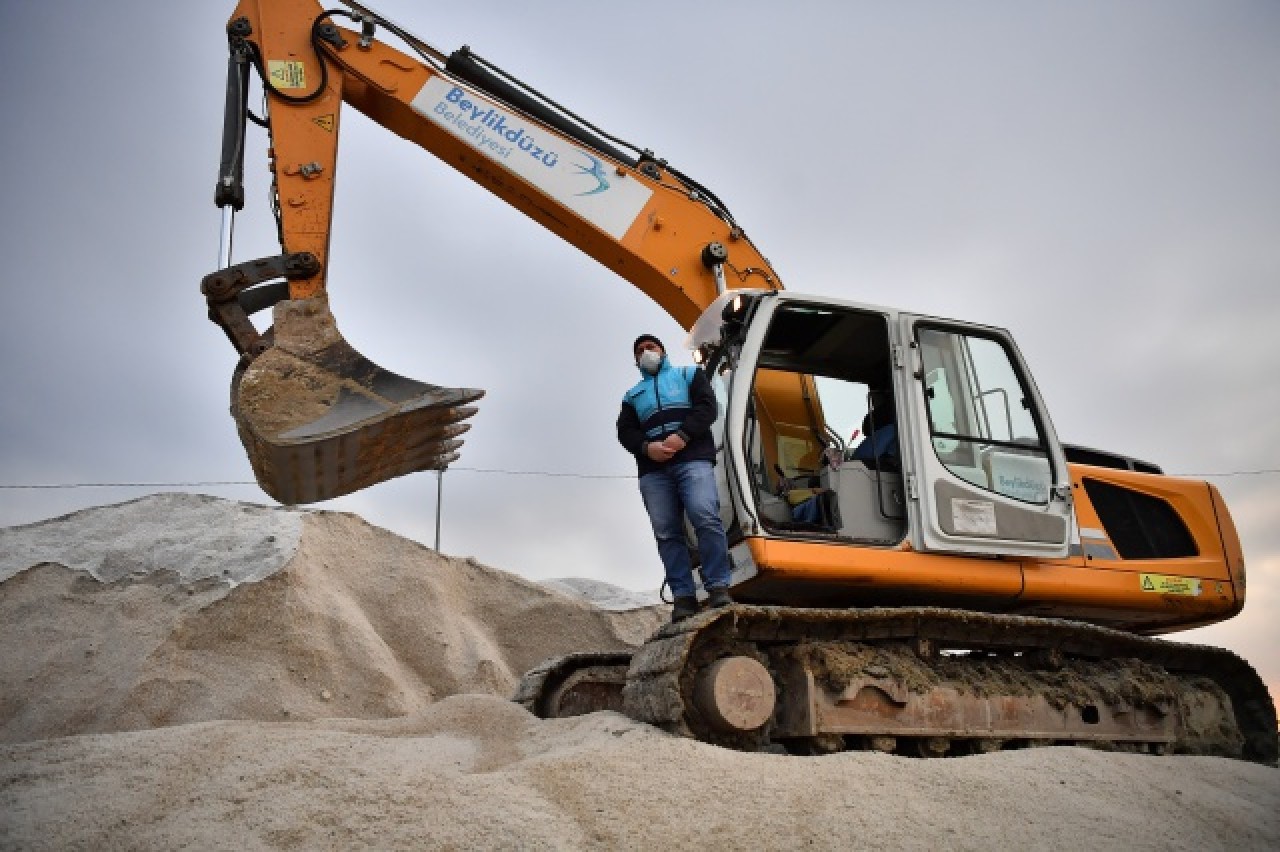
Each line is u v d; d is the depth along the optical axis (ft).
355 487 21.01
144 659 30.99
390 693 33.63
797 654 17.75
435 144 25.21
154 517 38.58
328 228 22.26
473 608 41.14
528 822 12.03
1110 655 21.67
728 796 13.37
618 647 41.68
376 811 12.03
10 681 30.40
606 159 25.02
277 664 32.48
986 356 21.43
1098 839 13.82
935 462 19.69
